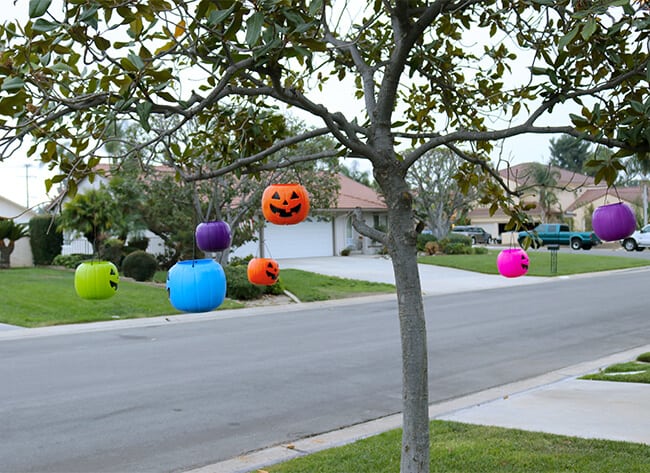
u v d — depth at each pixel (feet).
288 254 118.93
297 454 20.20
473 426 21.71
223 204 74.38
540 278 92.58
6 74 9.88
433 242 130.00
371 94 14.71
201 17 10.37
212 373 32.81
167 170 76.79
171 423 24.07
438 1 12.19
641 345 39.45
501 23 16.74
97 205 64.75
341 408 25.89
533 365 33.94
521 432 20.70
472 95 18.11
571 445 19.11
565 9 14.82
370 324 50.55
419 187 131.44
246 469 18.83
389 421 24.00
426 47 17.21
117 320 54.03
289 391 28.81
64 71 11.16
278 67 11.51
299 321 53.42
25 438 22.43
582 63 14.44
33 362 36.35
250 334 46.34
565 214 163.84
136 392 28.94
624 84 14.15
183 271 13.42
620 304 59.52
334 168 81.51
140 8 10.17
